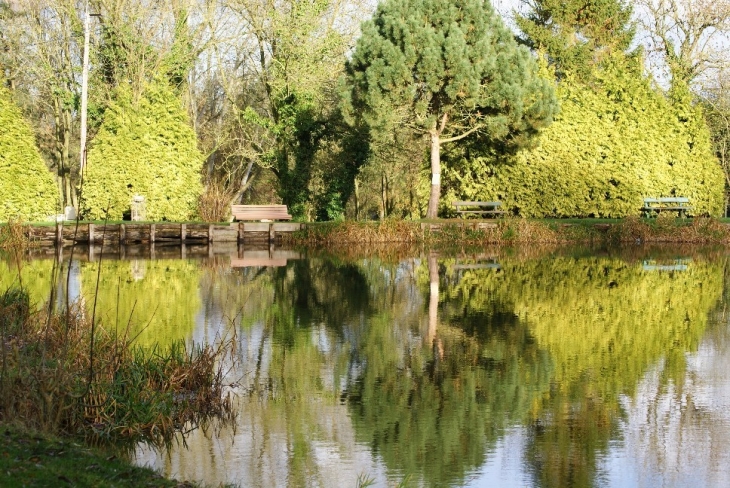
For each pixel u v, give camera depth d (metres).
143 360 8.80
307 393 9.29
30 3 30.84
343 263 21.72
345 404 8.92
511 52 27.33
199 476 6.86
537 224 27.70
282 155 31.02
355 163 30.56
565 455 7.50
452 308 14.76
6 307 10.81
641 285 17.73
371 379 9.88
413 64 26.09
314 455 7.41
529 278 18.80
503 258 23.19
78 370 7.95
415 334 12.46
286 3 30.84
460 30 26.19
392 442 7.77
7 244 23.70
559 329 12.91
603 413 8.70
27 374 7.31
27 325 9.88
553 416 8.57
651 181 31.22
